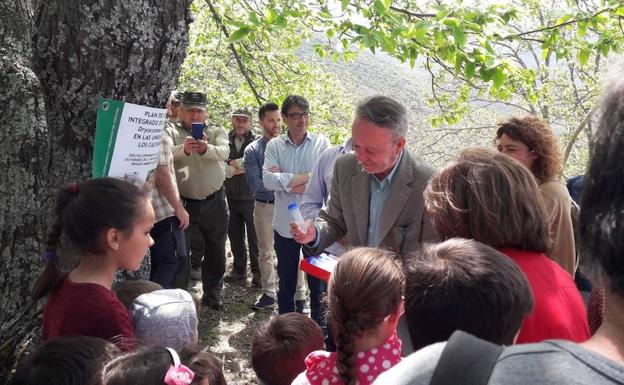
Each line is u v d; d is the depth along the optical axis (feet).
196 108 14.65
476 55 12.99
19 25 6.88
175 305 5.90
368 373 4.35
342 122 32.53
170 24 7.75
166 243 11.17
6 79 6.73
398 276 4.43
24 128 6.84
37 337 6.88
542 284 4.57
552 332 4.29
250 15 13.19
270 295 15.07
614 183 2.16
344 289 4.36
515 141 8.32
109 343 4.86
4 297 7.00
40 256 7.16
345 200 8.50
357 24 13.14
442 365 2.27
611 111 2.24
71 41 7.16
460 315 3.61
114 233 5.37
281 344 6.41
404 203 7.84
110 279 5.60
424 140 49.73
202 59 29.04
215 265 14.64
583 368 2.03
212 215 14.21
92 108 7.41
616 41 14.88
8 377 6.38
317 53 18.29
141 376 4.33
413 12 15.78
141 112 7.42
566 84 38.99
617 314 2.21
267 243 15.01
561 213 7.74
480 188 4.99
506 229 4.88
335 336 4.45
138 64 7.50
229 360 12.25
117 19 7.22
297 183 12.80
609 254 2.13
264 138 14.98
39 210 7.11
